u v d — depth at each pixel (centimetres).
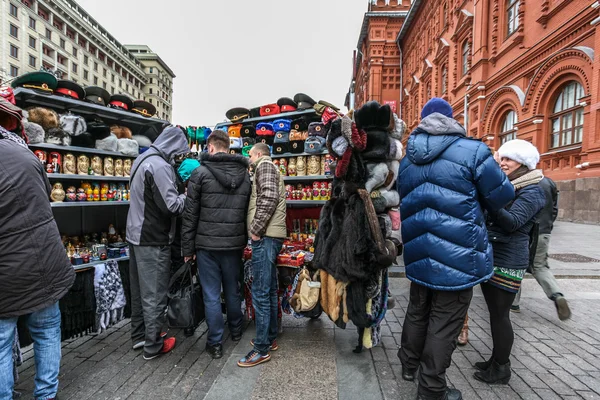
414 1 2150
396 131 254
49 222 179
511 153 230
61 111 335
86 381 228
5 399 169
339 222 240
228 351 273
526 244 222
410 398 209
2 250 161
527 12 1109
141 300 275
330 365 250
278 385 223
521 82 1134
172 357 263
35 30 4794
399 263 573
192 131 434
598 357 263
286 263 308
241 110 434
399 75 2745
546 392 217
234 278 279
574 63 914
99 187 344
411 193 206
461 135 196
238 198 260
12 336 174
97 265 307
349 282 237
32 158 175
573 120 965
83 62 5988
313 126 360
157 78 8856
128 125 410
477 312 365
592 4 847
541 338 297
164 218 260
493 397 212
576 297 403
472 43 1448
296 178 373
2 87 272
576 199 959
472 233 185
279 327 309
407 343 225
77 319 296
